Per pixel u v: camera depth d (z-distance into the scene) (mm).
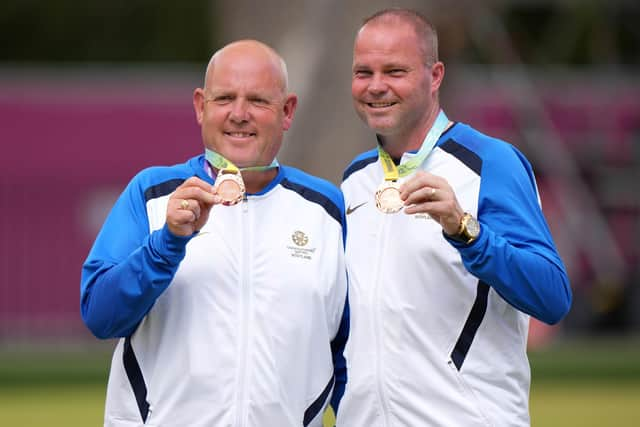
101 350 54250
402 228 18062
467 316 17797
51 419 37656
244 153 17875
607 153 67562
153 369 17797
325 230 18547
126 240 17750
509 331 18031
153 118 61562
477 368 17750
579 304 64250
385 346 17906
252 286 17812
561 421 37750
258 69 17875
